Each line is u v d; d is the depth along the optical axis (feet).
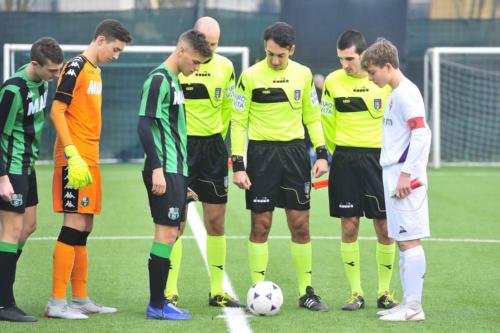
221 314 49.88
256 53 153.58
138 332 45.03
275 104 52.42
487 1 156.25
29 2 150.92
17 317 47.26
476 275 61.87
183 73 48.32
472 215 93.45
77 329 45.55
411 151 46.91
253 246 53.72
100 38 49.29
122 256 69.05
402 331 45.57
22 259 67.26
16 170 47.21
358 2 143.84
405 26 144.56
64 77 48.24
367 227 85.97
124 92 152.66
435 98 147.23
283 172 52.70
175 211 47.55
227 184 54.03
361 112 53.06
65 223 49.01
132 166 148.05
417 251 48.06
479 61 156.04
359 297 52.26
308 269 53.11
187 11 151.12
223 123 55.52
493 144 157.28
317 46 144.15
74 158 46.98
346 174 53.21
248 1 153.58
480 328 46.24
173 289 53.21
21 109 47.09
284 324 47.09
